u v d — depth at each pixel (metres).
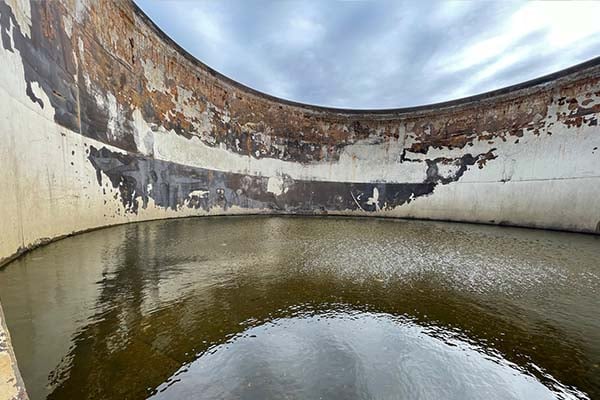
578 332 2.02
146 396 1.26
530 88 7.75
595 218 6.37
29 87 3.26
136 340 1.71
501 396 1.39
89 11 4.90
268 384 1.40
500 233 6.60
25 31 3.25
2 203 2.62
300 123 11.36
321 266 3.54
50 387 1.26
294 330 1.96
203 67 8.60
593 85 6.61
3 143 2.68
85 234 4.45
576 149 6.81
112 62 5.54
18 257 2.90
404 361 1.65
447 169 9.59
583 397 1.39
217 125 9.25
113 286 2.52
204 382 1.38
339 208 11.36
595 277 3.24
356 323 2.10
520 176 7.83
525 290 2.83
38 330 1.72
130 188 6.04
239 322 2.03
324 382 1.44
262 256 3.96
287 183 11.17
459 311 2.34
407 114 10.66
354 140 11.52
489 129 8.66
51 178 3.66
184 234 5.36
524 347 1.83
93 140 4.86
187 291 2.54
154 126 6.93
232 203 9.76
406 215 10.40
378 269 3.47
